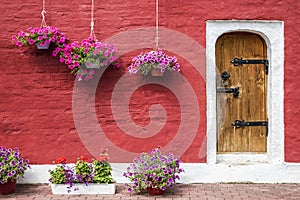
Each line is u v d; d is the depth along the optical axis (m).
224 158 6.89
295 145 6.66
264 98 6.91
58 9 6.63
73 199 5.86
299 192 6.15
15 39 6.47
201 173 6.66
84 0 6.65
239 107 6.93
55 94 6.65
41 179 6.66
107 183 6.12
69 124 6.67
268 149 6.85
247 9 6.61
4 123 6.64
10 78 6.63
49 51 6.63
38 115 6.66
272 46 6.66
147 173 5.97
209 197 5.92
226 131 6.93
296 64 6.63
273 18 6.61
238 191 6.21
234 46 6.89
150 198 5.89
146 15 6.64
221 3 6.62
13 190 6.18
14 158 6.13
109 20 6.65
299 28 6.62
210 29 6.64
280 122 6.71
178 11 6.64
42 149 6.67
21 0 6.62
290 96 6.65
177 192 6.17
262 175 6.65
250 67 6.90
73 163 6.68
